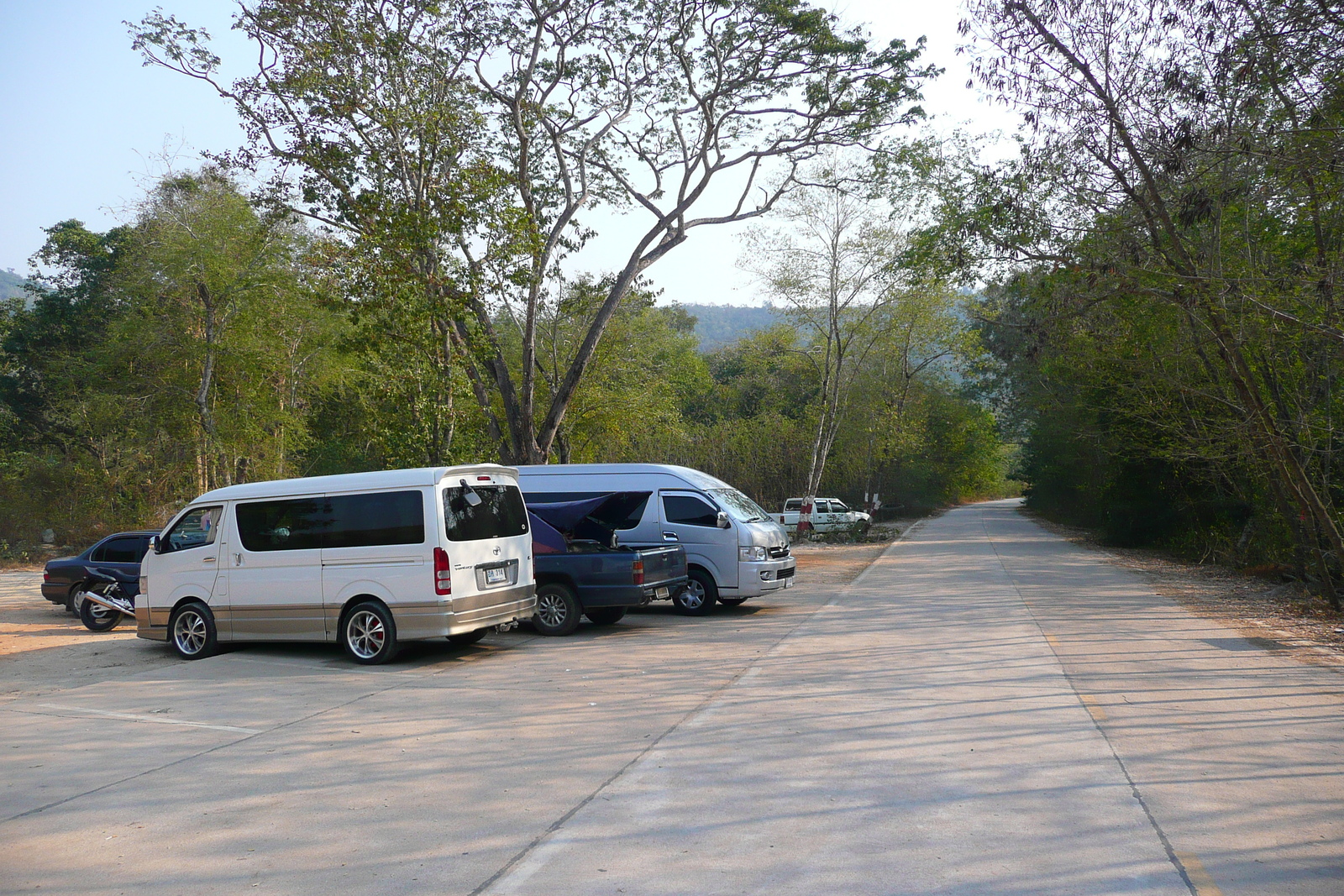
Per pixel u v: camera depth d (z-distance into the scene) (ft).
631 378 90.68
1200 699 25.23
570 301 74.28
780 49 69.31
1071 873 13.84
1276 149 35.63
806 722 23.29
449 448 64.59
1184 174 38.88
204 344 107.24
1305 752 20.12
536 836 15.85
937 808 16.81
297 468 125.49
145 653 39.22
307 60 58.29
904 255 60.95
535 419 91.04
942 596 50.37
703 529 46.75
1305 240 43.75
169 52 57.47
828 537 106.01
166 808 18.03
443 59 63.57
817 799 17.39
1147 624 39.19
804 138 72.54
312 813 17.42
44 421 146.30
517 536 37.17
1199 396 52.70
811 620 42.91
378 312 59.98
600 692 27.86
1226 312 39.19
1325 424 44.57
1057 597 49.11
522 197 70.69
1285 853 14.57
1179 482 77.56
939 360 152.35
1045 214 42.04
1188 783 18.04
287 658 35.70
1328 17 32.65
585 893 13.42
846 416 143.74
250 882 14.24
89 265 148.77
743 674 29.99
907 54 68.90
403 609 33.35
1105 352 54.85
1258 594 49.98
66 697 29.84
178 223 102.89
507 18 67.00
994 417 222.69
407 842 15.71
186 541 37.29
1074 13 38.19
